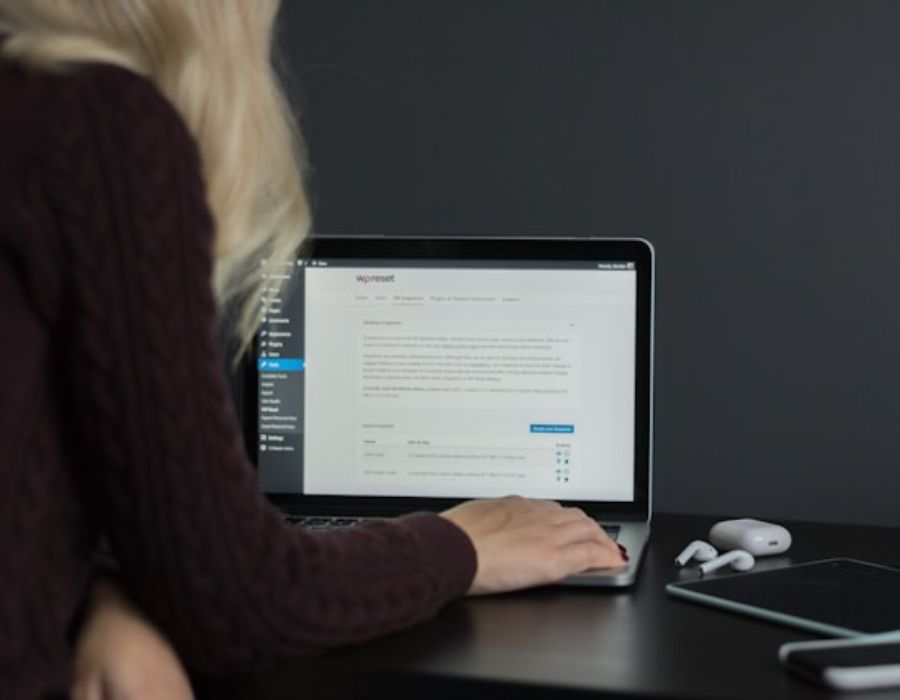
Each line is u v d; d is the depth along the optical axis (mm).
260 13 944
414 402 1446
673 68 1571
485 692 877
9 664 753
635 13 1576
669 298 1595
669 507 1611
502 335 1434
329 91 1659
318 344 1458
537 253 1429
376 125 1656
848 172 1534
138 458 784
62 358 782
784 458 1579
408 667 898
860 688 845
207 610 821
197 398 797
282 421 1461
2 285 752
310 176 1663
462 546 1015
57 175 748
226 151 906
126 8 855
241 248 1118
